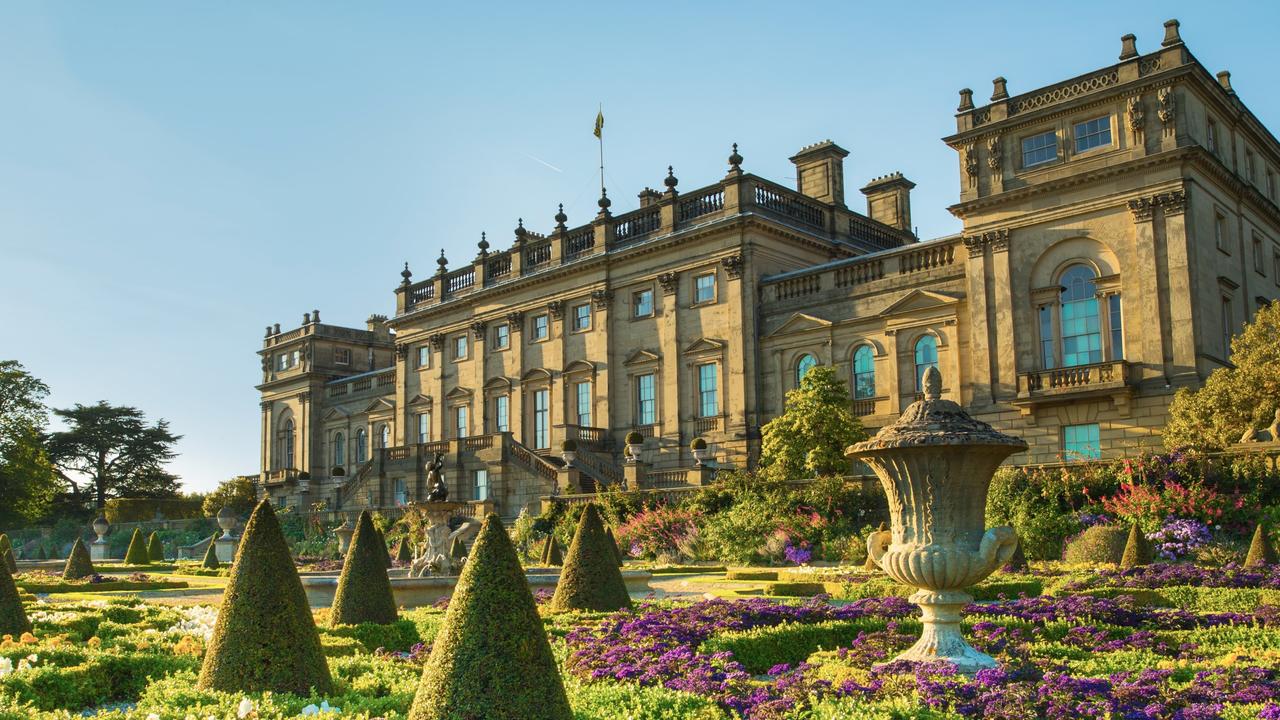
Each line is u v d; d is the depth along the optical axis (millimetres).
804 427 41281
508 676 8664
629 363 55812
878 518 36312
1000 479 33156
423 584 25531
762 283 50906
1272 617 15977
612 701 10688
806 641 15891
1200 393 34719
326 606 26328
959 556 12430
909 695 10914
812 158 57812
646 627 15914
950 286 44250
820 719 9820
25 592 29453
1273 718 9672
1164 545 27656
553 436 59125
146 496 105938
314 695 10555
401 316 70438
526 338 62094
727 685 11602
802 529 36062
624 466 49031
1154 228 38062
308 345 85500
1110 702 10281
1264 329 35250
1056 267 40562
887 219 61531
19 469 81562
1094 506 31188
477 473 59938
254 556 11359
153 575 43625
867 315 46781
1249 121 43531
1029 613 16797
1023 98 41531
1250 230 43156
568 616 19062
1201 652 13797
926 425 12680
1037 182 40844
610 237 57469
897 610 17906
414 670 13117
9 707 9688
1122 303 38594
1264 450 29562
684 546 39219
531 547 45000
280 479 84625
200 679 11109
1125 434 38000
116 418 106562
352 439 81000
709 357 51969
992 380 41656
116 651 13844
